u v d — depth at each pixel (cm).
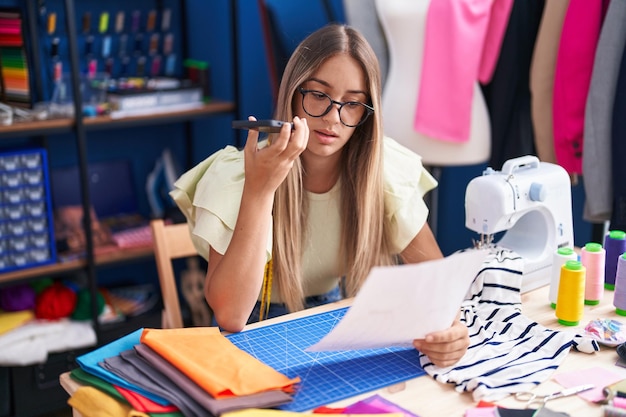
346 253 168
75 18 288
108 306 278
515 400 118
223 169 154
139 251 275
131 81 288
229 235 147
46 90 284
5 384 252
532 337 139
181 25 312
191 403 113
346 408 114
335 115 146
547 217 166
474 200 160
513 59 246
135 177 313
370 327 119
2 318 255
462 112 246
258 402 112
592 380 123
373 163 157
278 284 164
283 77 153
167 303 185
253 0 315
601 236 256
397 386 122
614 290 156
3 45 260
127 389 118
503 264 156
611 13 217
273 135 148
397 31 249
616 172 224
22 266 256
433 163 255
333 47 144
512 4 244
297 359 131
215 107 284
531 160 165
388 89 256
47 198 257
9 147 259
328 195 164
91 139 300
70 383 125
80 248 272
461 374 124
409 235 167
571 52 228
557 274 154
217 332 135
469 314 147
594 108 224
